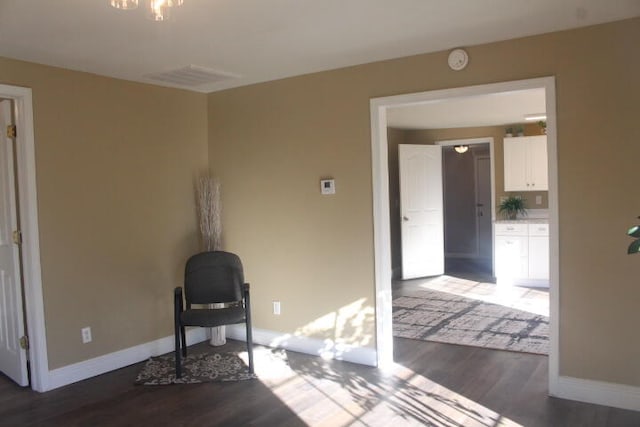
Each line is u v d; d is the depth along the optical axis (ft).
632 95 9.95
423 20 9.59
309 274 14.30
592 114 10.32
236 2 8.37
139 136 14.14
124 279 13.80
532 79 10.83
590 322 10.61
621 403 10.41
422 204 25.17
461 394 11.40
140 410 11.09
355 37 10.57
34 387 12.28
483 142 25.58
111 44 10.58
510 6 8.96
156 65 12.37
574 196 10.59
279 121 14.51
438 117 21.72
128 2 6.73
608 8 9.21
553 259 10.85
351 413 10.62
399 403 11.03
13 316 12.59
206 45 10.83
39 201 11.97
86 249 12.93
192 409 11.07
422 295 21.34
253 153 15.10
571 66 10.45
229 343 15.61
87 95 12.92
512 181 24.13
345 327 13.76
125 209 13.80
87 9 8.50
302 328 14.55
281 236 14.74
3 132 12.26
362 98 13.01
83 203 12.85
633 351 10.25
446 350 14.33
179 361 12.81
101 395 11.93
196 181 15.74
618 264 10.27
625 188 10.12
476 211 32.53
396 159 26.03
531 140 23.65
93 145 13.05
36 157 11.91
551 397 11.07
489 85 11.28
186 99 15.42
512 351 14.08
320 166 13.87
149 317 14.44
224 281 14.15
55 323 12.34
